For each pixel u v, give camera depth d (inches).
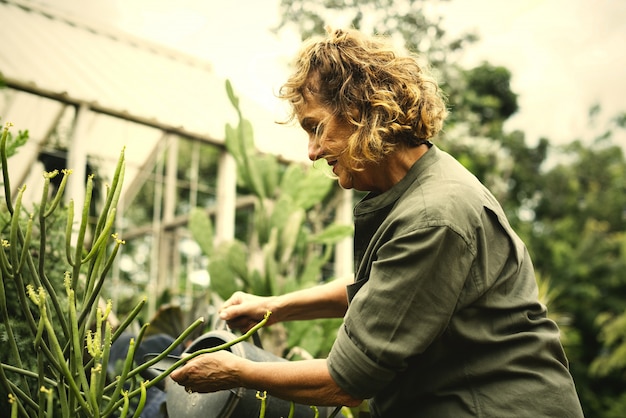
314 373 42.9
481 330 43.6
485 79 560.7
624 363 451.8
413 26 379.2
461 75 486.3
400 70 46.3
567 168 663.8
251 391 50.2
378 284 42.3
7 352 54.0
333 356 42.8
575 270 539.2
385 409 46.9
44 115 190.9
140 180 265.6
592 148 751.7
